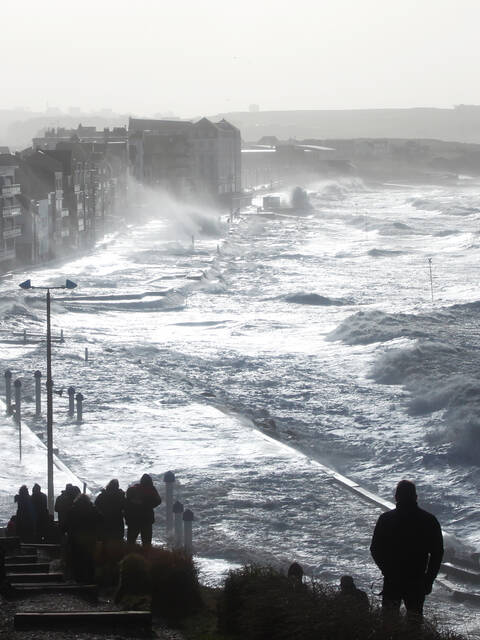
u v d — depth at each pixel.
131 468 87.94
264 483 84.81
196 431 102.88
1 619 26.25
